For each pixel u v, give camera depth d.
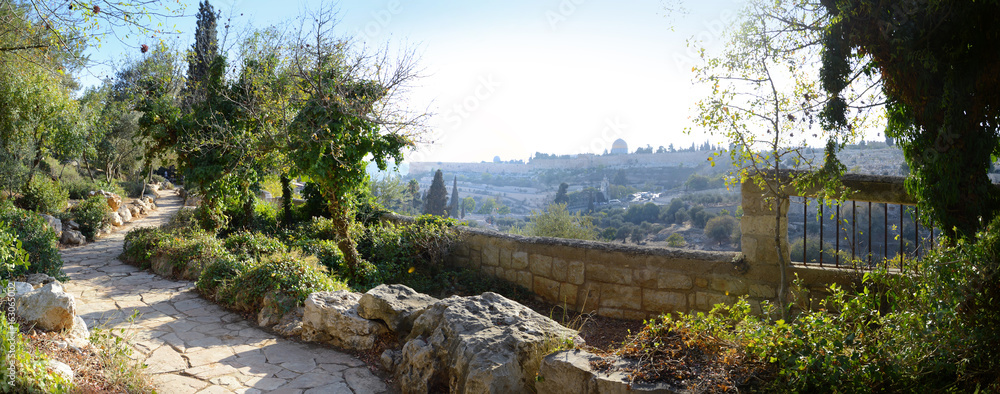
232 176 10.63
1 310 3.91
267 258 6.81
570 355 3.27
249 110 9.91
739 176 5.24
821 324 2.85
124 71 11.23
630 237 29.72
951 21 3.77
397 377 4.18
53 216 13.20
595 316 6.87
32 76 12.41
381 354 4.66
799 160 4.97
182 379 4.05
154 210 22.20
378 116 8.15
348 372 4.38
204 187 10.61
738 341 3.09
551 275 7.37
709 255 6.21
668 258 6.46
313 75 7.92
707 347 3.10
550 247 7.39
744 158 4.97
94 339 4.25
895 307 3.09
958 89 3.90
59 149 15.90
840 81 4.42
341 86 7.96
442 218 9.39
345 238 8.08
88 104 17.14
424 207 49.25
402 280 8.20
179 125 10.78
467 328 3.93
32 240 7.23
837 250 5.18
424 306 4.91
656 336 3.27
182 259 8.48
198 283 7.21
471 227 8.80
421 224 9.40
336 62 8.24
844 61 4.38
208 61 12.30
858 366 2.56
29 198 14.08
